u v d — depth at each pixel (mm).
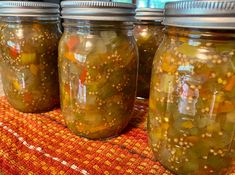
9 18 214
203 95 139
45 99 239
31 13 210
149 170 172
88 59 179
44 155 184
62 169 171
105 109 191
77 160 180
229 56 134
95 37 181
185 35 140
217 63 135
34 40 217
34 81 227
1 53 227
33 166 173
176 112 150
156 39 252
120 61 185
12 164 173
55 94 247
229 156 152
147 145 200
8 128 215
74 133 212
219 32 130
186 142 151
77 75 185
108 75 183
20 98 233
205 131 145
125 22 185
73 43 185
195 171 157
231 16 119
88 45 180
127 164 178
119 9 173
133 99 209
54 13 226
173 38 150
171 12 139
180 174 165
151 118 171
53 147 193
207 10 121
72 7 175
